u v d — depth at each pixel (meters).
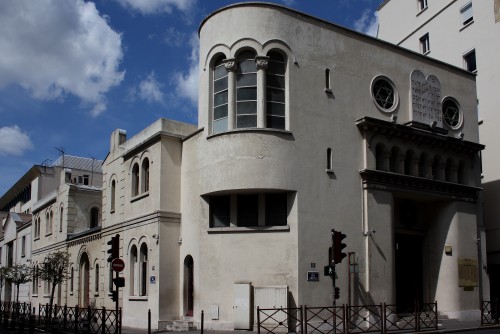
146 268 27.06
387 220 25.27
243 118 23.61
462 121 30.45
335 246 20.41
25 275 42.84
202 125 25.09
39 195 60.91
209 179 23.83
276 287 22.05
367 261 24.27
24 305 33.75
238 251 23.06
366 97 26.27
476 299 28.25
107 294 31.02
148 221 26.66
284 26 24.05
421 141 27.31
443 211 28.58
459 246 28.12
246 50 23.97
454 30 36.75
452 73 30.64
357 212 24.59
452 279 27.67
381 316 20.73
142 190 28.17
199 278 23.67
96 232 34.00
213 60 24.80
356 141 25.34
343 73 25.64
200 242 23.97
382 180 25.42
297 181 23.05
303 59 24.34
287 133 23.25
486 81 33.84
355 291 23.70
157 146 26.72
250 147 22.92
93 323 26.55
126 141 31.50
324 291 22.80
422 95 28.58
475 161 30.22
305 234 22.77
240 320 22.08
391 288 24.77
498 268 32.41
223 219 23.91
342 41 25.92
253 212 23.45
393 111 27.22
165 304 25.02
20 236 54.03
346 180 24.56
